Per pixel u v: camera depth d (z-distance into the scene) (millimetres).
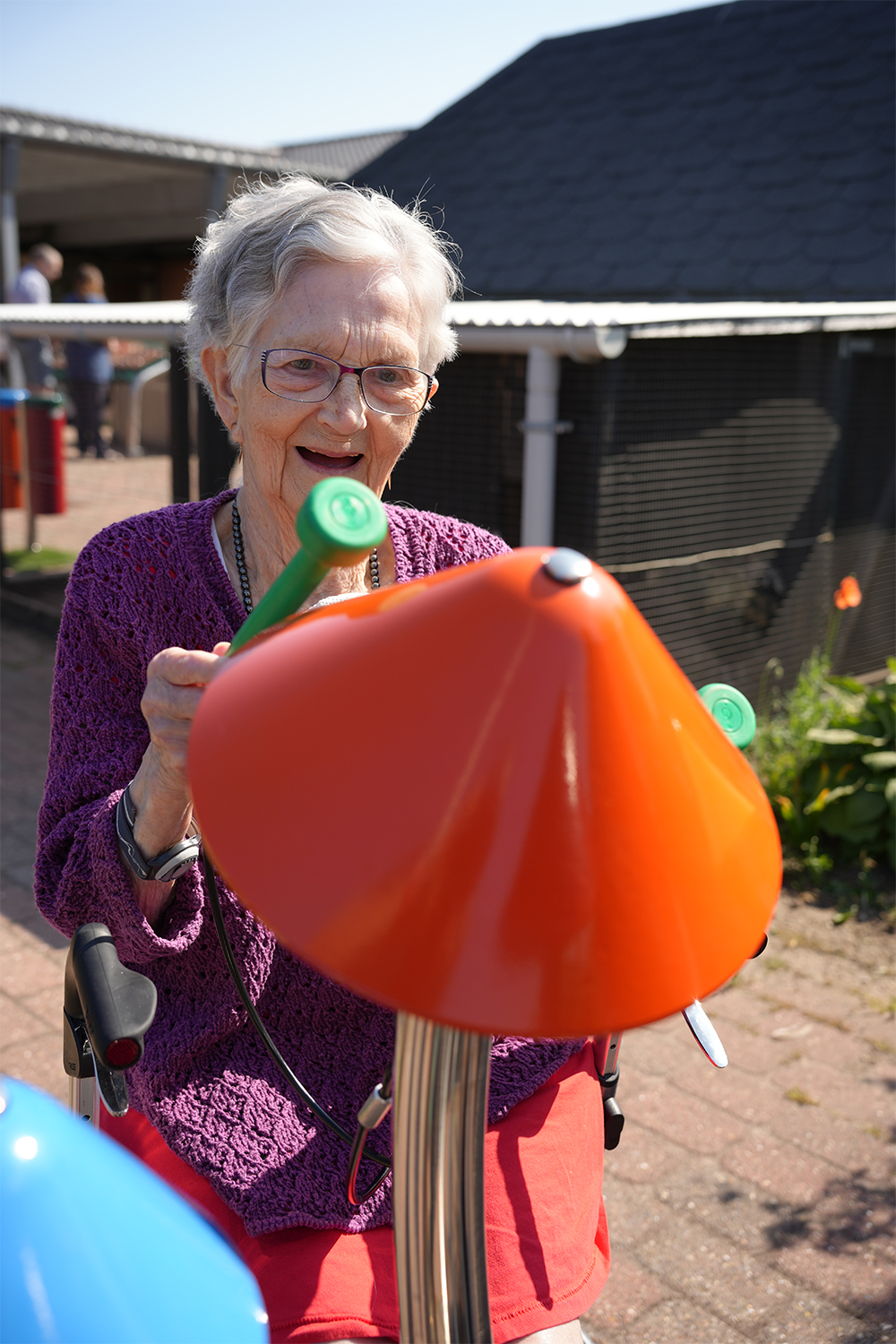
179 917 1167
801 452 5035
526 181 7055
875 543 5629
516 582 655
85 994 938
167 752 968
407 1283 804
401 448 1368
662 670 686
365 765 647
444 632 657
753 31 7125
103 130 14742
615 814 626
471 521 4574
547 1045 1363
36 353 9773
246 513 1389
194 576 1330
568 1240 1180
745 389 4676
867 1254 2324
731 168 6258
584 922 613
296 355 1262
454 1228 792
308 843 645
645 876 629
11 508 8078
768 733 4535
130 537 1333
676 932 635
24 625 7156
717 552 4723
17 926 3631
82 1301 456
